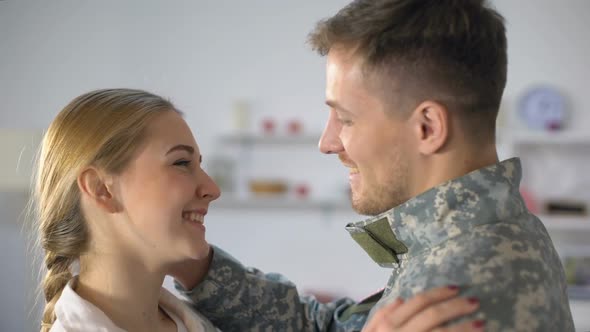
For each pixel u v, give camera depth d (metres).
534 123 4.63
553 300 1.00
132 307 1.33
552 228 4.63
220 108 4.97
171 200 1.29
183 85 4.99
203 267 1.44
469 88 1.08
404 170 1.11
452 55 1.07
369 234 1.16
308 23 4.91
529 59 4.69
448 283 0.97
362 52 1.10
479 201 1.05
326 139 1.20
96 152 1.29
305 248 4.93
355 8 1.13
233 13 4.96
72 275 1.40
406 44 1.07
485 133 1.11
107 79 5.02
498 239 1.01
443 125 1.07
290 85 4.93
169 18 4.99
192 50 4.98
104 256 1.32
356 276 4.88
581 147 4.63
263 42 4.94
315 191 4.89
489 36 1.10
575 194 4.63
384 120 1.10
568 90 4.66
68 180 1.31
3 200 4.92
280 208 4.95
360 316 1.43
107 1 5.01
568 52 4.67
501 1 4.72
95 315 1.27
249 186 4.83
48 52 5.05
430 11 1.09
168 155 1.30
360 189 1.16
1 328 4.83
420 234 1.07
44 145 1.38
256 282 1.48
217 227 4.99
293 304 1.51
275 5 4.93
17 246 4.90
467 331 0.91
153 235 1.29
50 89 5.04
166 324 1.42
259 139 4.92
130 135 1.29
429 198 1.07
